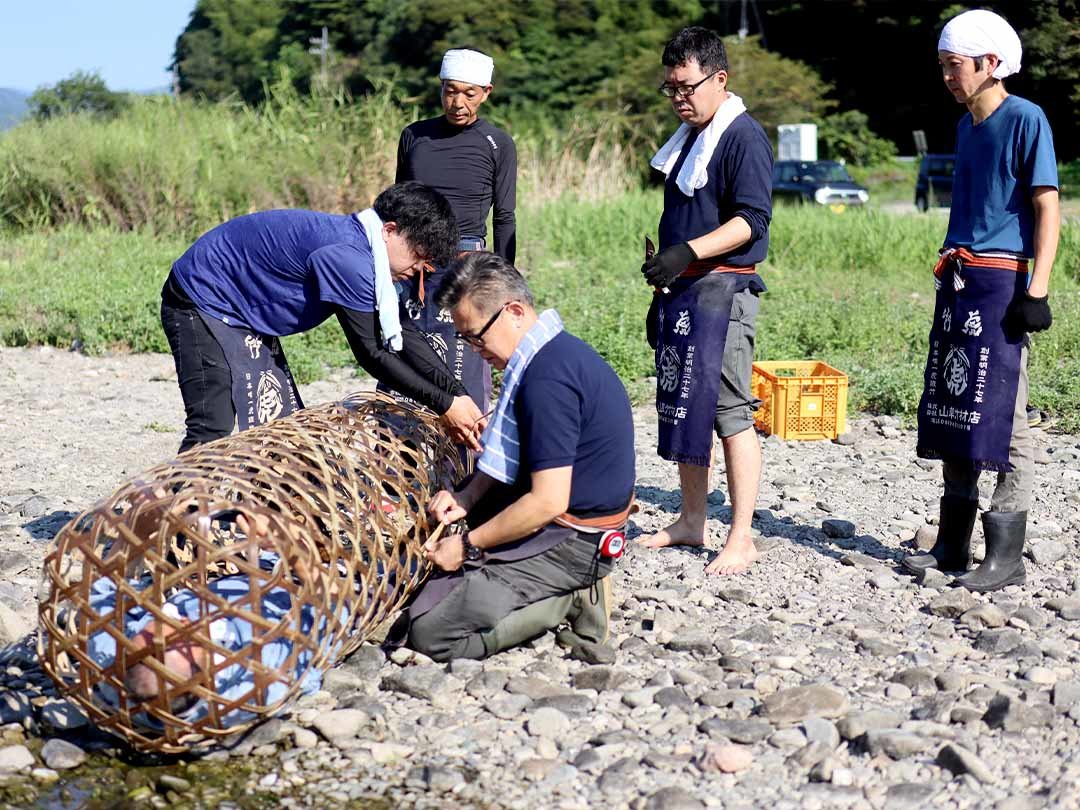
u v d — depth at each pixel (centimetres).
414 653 415
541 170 2033
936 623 443
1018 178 457
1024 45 3400
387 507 405
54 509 597
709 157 481
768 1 4109
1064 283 1320
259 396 462
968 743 353
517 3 3584
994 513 482
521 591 410
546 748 356
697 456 495
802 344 1008
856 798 327
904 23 3919
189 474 359
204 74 5100
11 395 877
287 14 4750
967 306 467
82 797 338
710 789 333
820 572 503
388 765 350
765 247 492
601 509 411
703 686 395
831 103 3584
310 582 350
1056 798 322
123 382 936
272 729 363
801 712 369
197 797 337
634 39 3603
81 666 344
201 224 1627
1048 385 843
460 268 400
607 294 1137
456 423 435
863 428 785
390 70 3709
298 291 444
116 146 1653
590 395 400
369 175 1672
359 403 437
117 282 1219
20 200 1655
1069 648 423
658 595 473
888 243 1565
